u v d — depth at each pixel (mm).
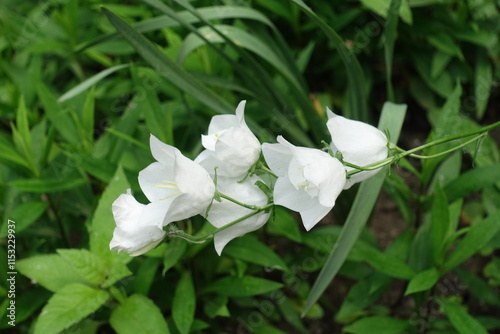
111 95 852
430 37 890
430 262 688
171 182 503
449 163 742
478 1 885
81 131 724
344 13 875
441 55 896
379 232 877
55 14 861
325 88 965
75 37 883
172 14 669
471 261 829
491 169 682
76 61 909
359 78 705
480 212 846
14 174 741
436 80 913
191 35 715
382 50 928
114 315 621
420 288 633
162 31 842
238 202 506
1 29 902
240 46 716
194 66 793
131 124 733
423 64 922
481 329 633
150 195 508
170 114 718
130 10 851
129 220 498
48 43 850
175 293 669
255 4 896
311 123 754
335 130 515
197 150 763
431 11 917
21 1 966
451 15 925
